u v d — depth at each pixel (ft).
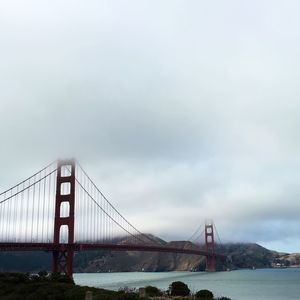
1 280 203.31
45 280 209.67
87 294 125.39
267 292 349.82
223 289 379.14
